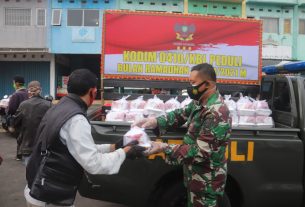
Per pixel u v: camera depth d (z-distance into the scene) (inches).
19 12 797.9
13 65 822.5
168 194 136.9
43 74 821.2
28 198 93.2
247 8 850.8
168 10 816.9
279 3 854.5
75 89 92.4
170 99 167.0
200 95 112.2
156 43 183.6
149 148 101.4
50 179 88.7
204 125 107.5
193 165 111.1
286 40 866.8
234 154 137.7
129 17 182.9
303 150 142.0
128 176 134.2
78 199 203.2
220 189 110.7
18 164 283.7
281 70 203.9
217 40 185.8
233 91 187.8
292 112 152.5
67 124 87.7
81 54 830.5
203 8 826.8
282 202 142.2
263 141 139.3
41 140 90.8
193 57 184.9
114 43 182.4
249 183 138.6
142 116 147.9
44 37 796.0
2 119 418.3
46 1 794.8
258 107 158.2
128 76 183.2
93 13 799.1
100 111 188.4
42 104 198.8
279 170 140.4
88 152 86.8
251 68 188.1
